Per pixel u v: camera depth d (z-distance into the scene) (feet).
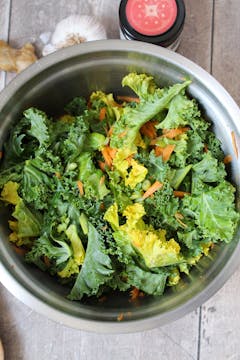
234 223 1.54
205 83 1.54
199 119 1.61
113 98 1.77
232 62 1.87
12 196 1.58
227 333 1.81
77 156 1.58
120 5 1.72
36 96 1.63
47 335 1.80
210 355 1.80
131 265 1.57
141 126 1.62
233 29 1.88
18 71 1.85
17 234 1.58
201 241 1.60
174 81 1.62
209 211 1.54
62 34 1.82
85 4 1.89
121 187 1.56
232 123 1.56
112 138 1.59
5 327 1.80
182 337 1.81
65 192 1.56
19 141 1.58
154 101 1.59
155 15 1.70
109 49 1.54
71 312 1.53
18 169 1.59
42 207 1.57
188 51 1.87
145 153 1.59
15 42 1.88
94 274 1.55
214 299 1.81
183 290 1.58
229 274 1.51
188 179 1.62
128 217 1.52
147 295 1.63
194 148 1.60
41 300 1.50
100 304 1.61
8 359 1.80
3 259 1.50
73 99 1.73
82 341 1.80
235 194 1.62
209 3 1.88
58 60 1.54
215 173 1.57
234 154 1.59
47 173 1.58
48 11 1.89
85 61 1.59
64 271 1.60
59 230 1.58
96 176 1.56
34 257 1.56
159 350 1.80
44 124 1.55
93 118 1.67
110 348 1.80
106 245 1.56
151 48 1.54
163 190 1.54
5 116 1.57
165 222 1.57
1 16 1.89
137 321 1.49
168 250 1.51
